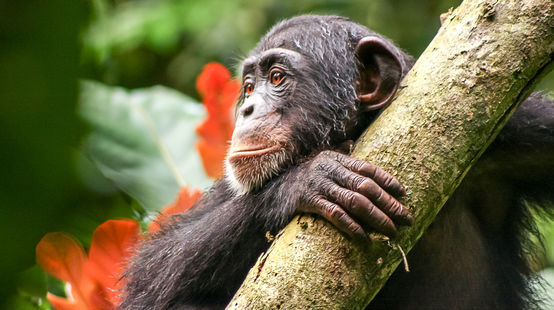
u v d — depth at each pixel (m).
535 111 6.25
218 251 5.73
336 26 6.22
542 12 4.22
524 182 6.52
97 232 6.70
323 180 4.33
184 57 17.44
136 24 16.58
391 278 5.78
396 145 4.20
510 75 4.20
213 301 6.12
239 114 6.00
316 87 5.83
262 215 5.41
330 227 4.12
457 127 4.15
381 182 4.11
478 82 4.20
